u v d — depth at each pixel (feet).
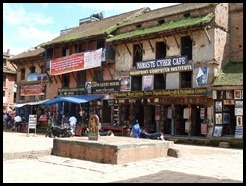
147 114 89.56
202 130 78.74
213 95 76.28
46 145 58.13
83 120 103.96
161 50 92.27
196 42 83.15
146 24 97.25
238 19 85.76
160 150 47.44
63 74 116.88
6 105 160.04
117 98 95.35
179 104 83.10
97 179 32.42
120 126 90.53
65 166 40.06
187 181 31.45
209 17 79.56
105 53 99.71
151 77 89.92
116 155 40.88
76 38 108.37
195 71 82.48
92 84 104.12
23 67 137.59
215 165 41.83
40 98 126.52
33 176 33.27
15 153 45.06
